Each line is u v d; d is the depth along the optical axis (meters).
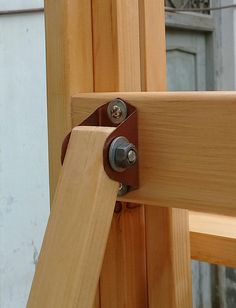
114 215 0.36
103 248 0.27
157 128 0.29
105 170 0.27
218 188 0.27
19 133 1.36
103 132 0.28
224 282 1.75
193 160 0.28
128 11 0.34
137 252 0.37
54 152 0.35
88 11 0.34
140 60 0.35
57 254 0.27
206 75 1.85
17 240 1.39
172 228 0.37
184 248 0.38
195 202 0.28
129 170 0.29
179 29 1.71
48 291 0.27
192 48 1.77
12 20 1.32
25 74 1.34
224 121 0.27
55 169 0.35
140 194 0.30
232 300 1.76
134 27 0.34
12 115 1.35
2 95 1.34
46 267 0.27
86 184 0.27
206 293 1.73
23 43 1.33
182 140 0.28
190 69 1.78
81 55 0.34
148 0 0.35
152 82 0.35
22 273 1.40
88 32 0.34
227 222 0.44
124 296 0.36
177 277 0.37
